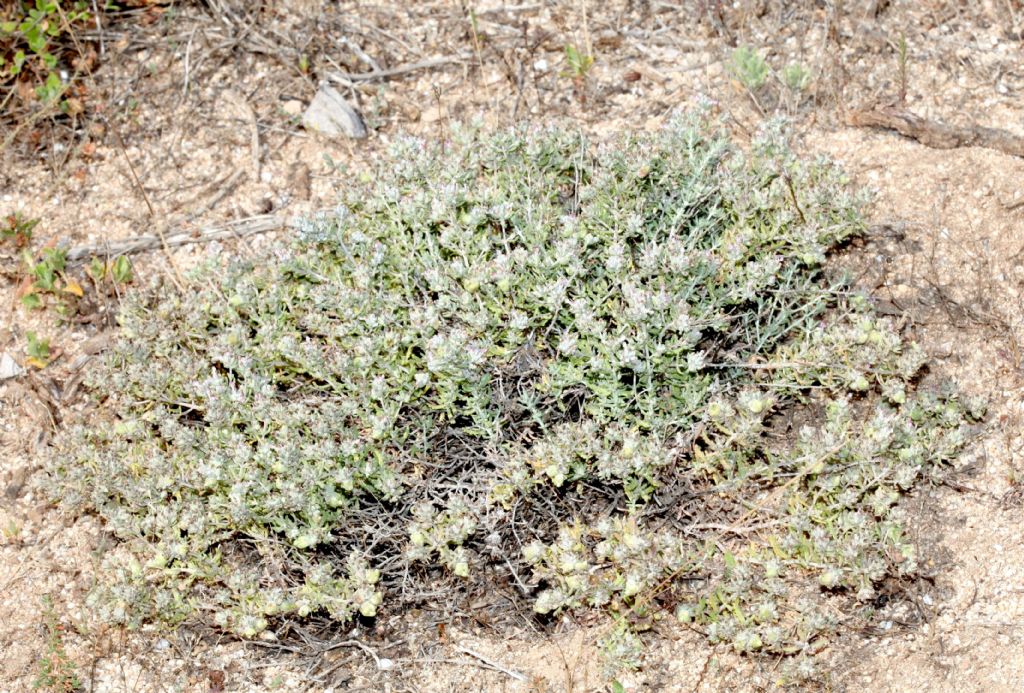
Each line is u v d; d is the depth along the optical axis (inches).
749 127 55.4
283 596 47.1
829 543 46.2
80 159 56.5
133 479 48.3
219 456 47.4
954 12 57.4
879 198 53.2
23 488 50.8
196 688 47.8
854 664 46.9
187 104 57.6
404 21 59.2
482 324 47.8
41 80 57.9
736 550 47.8
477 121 52.1
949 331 50.9
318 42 58.7
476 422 47.9
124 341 50.0
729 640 47.1
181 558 47.6
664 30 58.2
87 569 49.5
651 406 47.5
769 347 50.4
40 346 52.3
